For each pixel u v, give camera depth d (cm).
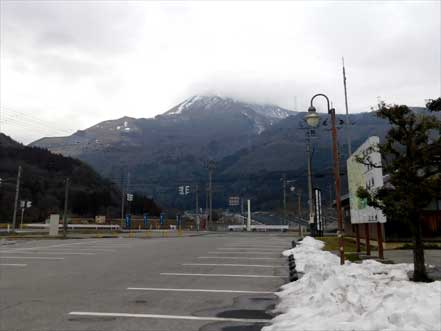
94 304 773
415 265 902
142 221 8656
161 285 998
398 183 945
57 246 2442
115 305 764
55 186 9931
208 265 1420
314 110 1352
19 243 2822
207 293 891
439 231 1842
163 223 8300
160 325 620
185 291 916
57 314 689
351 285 742
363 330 487
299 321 575
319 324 530
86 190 10175
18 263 1508
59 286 984
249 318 667
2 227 6712
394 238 1869
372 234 2169
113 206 10350
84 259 1645
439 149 921
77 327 605
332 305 628
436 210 1859
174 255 1809
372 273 1019
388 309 552
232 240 3278
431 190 886
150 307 748
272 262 1509
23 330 588
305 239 2662
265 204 10788
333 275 847
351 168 1692
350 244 2334
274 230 7400
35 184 9444
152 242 2905
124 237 3962
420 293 635
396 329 473
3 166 9269
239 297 845
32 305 762
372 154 1245
